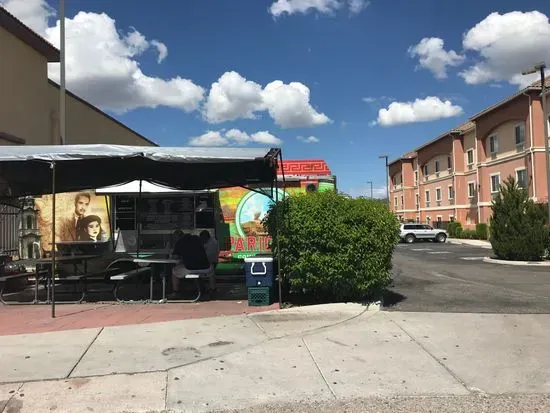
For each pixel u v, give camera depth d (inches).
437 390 214.2
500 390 213.8
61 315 350.3
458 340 283.1
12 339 286.5
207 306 378.6
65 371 233.9
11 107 650.2
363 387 217.6
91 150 346.3
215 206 519.2
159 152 342.3
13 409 195.5
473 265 801.6
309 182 516.4
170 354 258.7
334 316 333.1
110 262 482.6
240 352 262.2
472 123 1898.4
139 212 522.0
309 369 238.5
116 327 312.3
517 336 291.0
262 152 345.4
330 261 354.9
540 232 831.7
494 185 1609.3
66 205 526.6
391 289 467.5
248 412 194.5
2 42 629.0
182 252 410.9
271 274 373.7
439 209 2142.0
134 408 196.9
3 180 441.4
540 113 1358.3
